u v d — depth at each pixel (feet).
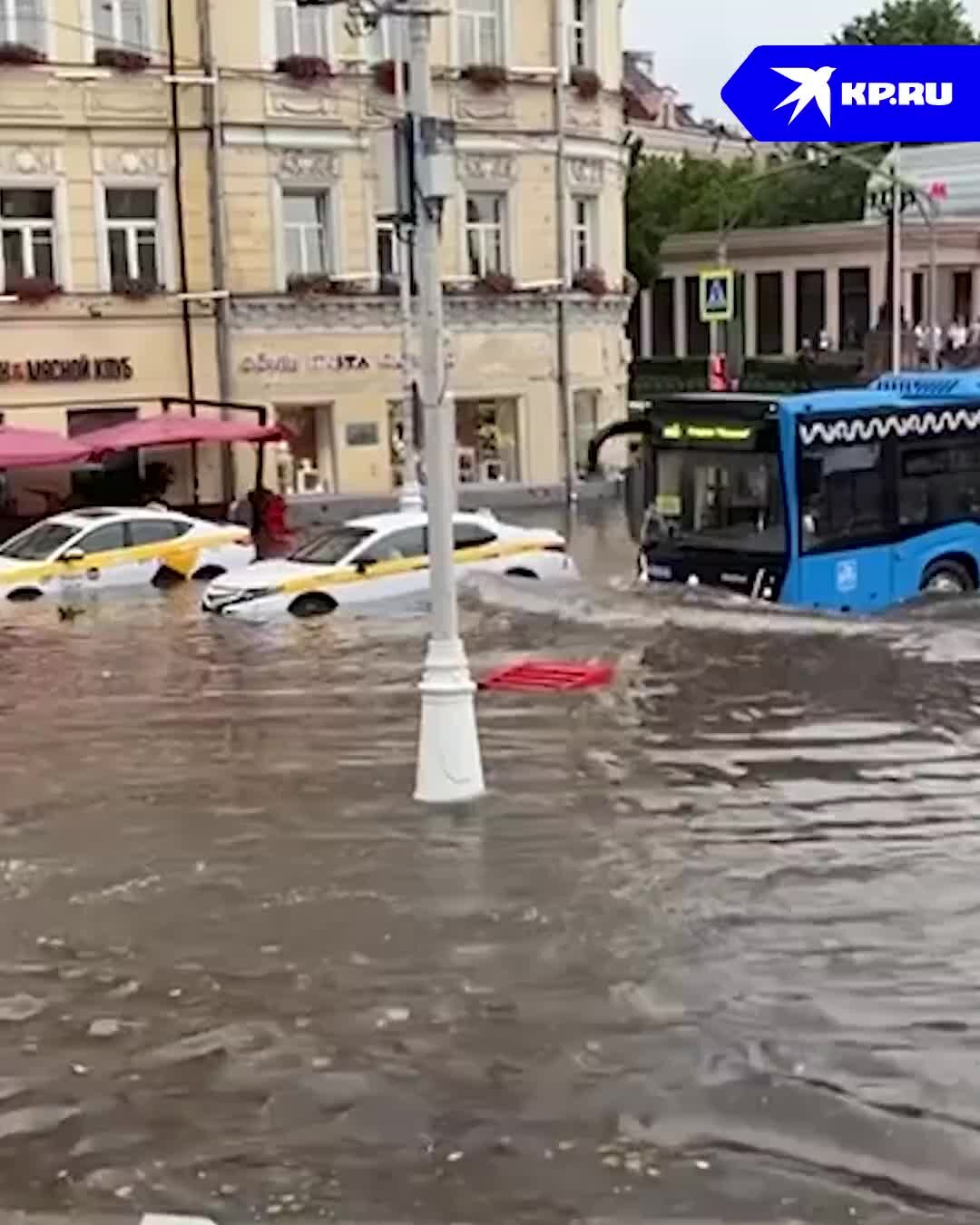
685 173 236.02
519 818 40.24
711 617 70.64
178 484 125.80
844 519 71.51
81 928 32.99
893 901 32.99
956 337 186.70
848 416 71.26
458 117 132.46
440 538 41.98
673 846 37.35
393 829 39.58
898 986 28.37
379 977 29.55
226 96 123.13
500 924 32.24
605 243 143.84
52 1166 22.72
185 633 75.00
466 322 134.51
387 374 130.93
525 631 70.64
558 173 137.90
